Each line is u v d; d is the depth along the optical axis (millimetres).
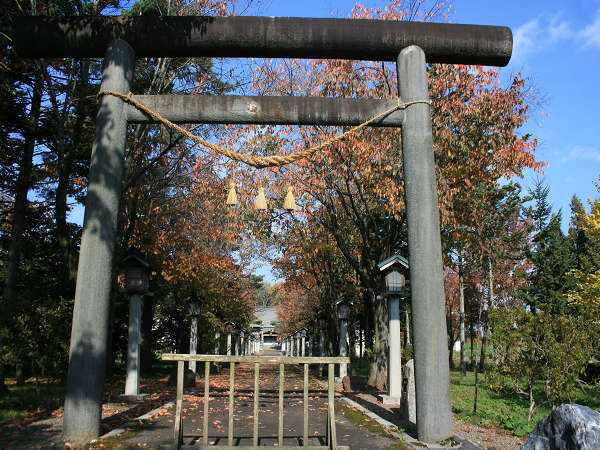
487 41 7199
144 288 10617
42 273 17391
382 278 11984
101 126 6707
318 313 24438
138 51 7156
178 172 15352
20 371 13492
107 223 6465
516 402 11039
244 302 30172
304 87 13414
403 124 7027
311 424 7633
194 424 7375
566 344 8180
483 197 17328
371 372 14953
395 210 12273
